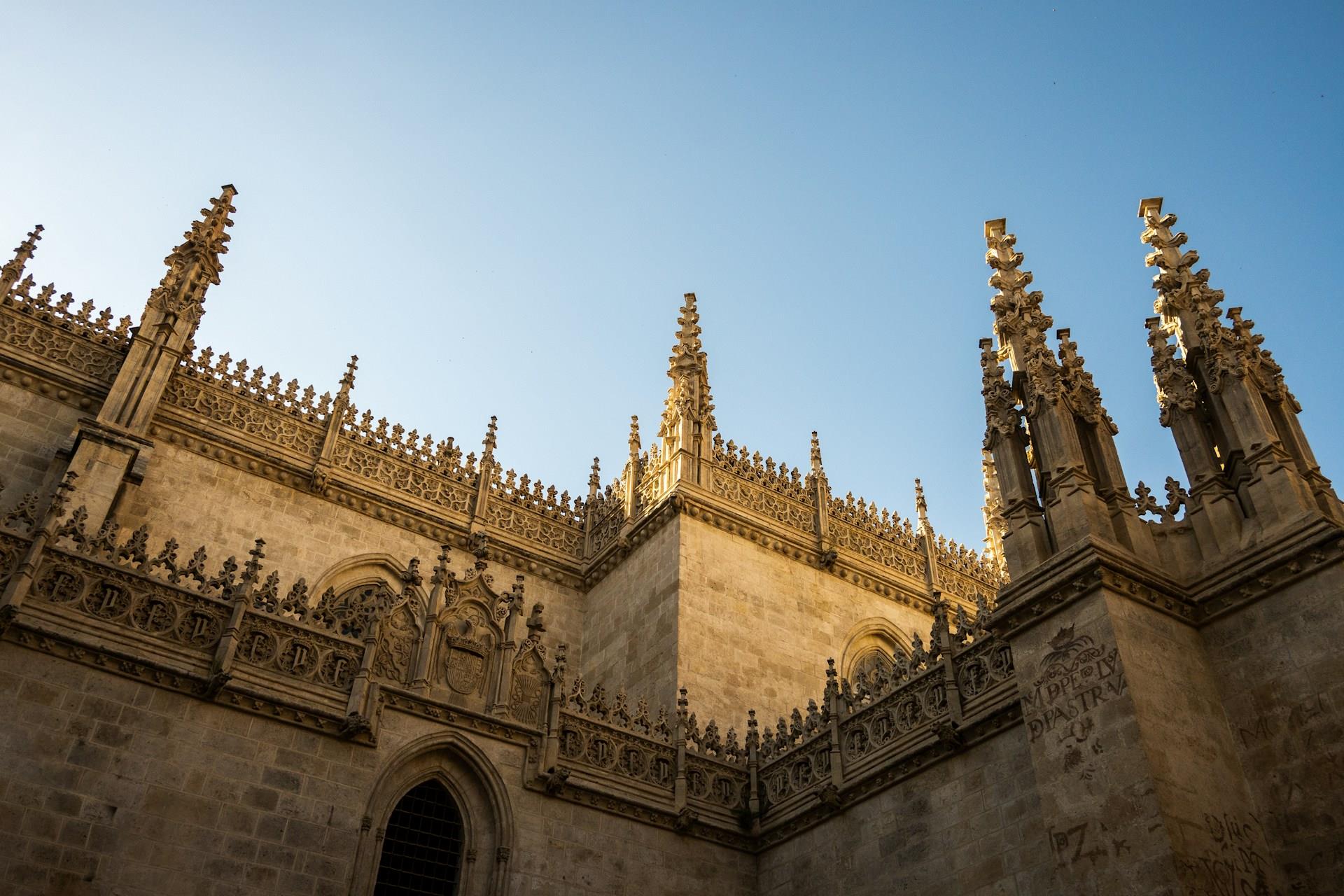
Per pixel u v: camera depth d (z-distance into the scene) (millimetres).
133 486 28078
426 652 22719
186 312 31406
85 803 17750
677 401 35875
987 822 19656
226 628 20297
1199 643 18453
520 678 23859
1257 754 17109
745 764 26125
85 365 29938
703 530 32969
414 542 33250
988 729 20219
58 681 18391
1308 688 16734
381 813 20891
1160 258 22281
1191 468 19844
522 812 22312
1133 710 16547
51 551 19250
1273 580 17734
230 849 18734
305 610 21656
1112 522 19641
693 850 24250
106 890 17344
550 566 35344
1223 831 16109
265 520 30656
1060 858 16781
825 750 24094
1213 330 20516
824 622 34000
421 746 21734
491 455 36219
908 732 22094
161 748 18844
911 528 39062
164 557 20578
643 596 32625
